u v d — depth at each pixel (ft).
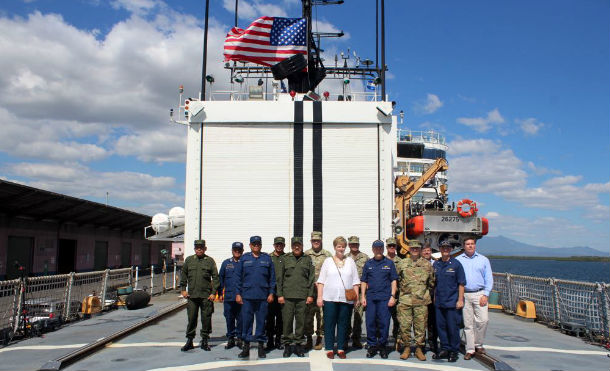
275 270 25.52
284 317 24.88
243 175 43.24
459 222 51.34
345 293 24.09
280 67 50.80
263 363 23.26
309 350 26.23
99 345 26.76
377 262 24.70
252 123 43.65
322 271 24.73
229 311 26.96
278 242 26.32
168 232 78.43
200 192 43.27
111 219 106.83
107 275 45.75
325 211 42.70
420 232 51.24
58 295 37.32
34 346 28.86
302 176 43.04
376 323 25.25
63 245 96.89
